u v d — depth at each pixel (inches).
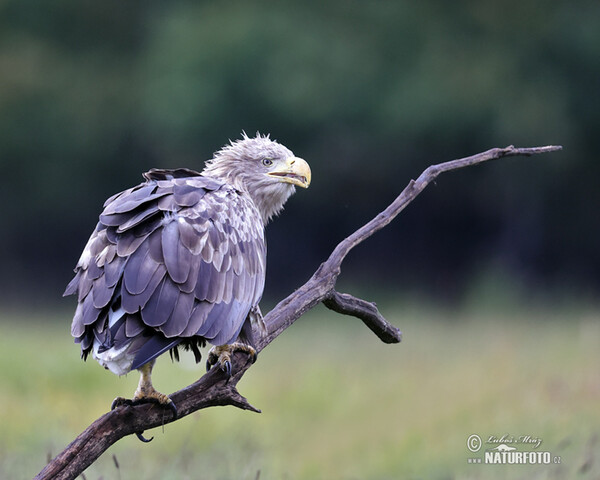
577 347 516.7
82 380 394.0
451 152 1040.8
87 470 254.4
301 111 971.9
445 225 1145.4
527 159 995.9
